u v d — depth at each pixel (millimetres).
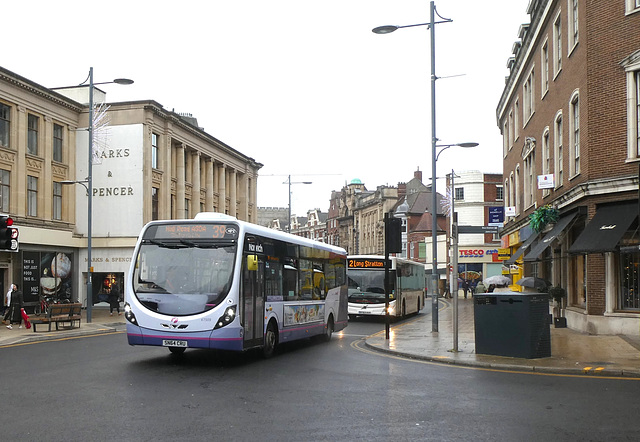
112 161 36438
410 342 16953
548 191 24344
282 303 14859
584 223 19500
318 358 13953
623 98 17219
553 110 23109
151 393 9164
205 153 45344
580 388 9852
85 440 6484
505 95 35812
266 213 141000
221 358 13734
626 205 17062
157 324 12188
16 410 7926
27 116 31672
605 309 17469
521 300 13219
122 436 6648
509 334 13344
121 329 22969
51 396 8859
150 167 36906
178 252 12641
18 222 30469
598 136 17703
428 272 72875
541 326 13195
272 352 14273
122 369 11594
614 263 17438
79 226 36250
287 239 15438
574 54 19594
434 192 20578
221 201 48688
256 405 8359
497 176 63938
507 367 12102
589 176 17844
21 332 20047
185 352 14758
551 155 23594
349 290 27250
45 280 32781
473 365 12602
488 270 63000
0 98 29641
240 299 12484
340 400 8758
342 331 22391
